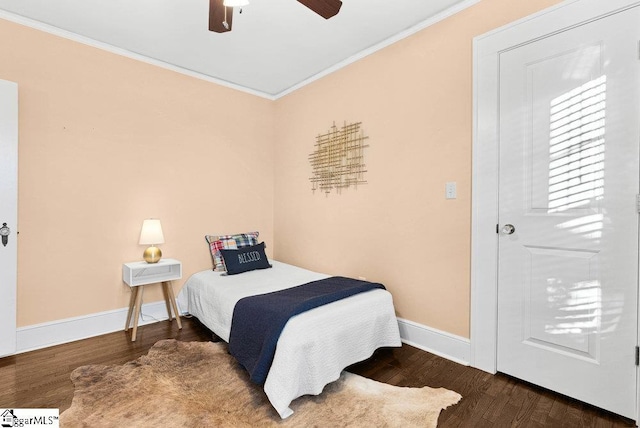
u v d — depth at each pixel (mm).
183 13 2295
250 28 2480
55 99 2473
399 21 2396
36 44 2393
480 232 2084
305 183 3469
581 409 1667
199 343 2479
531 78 1871
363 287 2303
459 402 1723
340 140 3053
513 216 1945
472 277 2123
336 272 3117
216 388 1852
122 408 1655
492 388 1860
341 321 1936
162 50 2822
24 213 2354
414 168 2457
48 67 2441
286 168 3734
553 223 1796
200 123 3285
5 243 2189
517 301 1935
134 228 2867
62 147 2506
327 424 1544
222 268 3139
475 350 2113
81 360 2193
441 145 2293
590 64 1669
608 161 1621
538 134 1848
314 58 2971
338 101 3068
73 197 2561
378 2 2174
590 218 1674
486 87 2049
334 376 1828
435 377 1988
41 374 1998
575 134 1720
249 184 3701
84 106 2604
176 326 2857
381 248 2701
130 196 2846
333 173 3129
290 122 3664
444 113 2277
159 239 2801
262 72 3268
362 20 2379
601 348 1647
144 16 2330
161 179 3027
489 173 2037
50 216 2461
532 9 1880
